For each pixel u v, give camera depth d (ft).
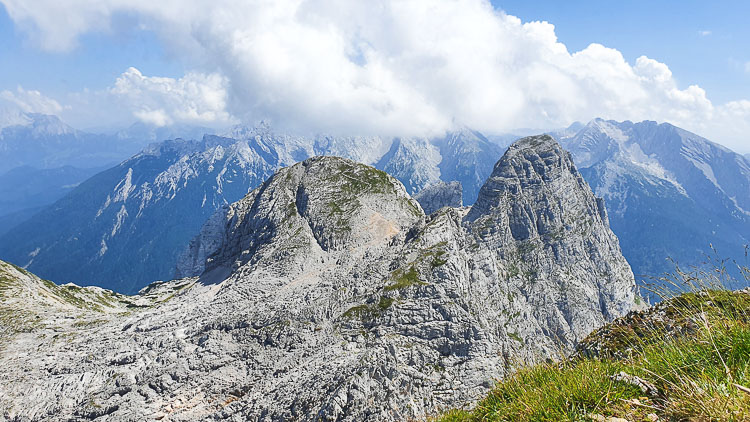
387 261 291.99
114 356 226.38
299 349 217.36
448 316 227.61
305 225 376.89
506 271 605.31
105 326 282.15
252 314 252.01
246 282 318.04
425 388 162.30
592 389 31.35
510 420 35.32
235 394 189.57
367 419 128.77
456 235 333.83
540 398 33.42
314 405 142.41
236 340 231.71
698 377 28.37
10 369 217.97
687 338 33.94
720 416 24.00
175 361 214.28
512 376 41.27
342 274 295.48
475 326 220.43
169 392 191.62
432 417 52.31
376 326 225.15
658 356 32.81
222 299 295.69
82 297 453.17
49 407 186.91
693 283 35.42
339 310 246.68
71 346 248.32
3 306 312.91
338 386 141.49
